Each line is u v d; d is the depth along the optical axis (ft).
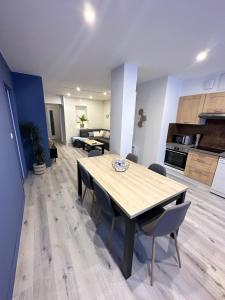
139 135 14.46
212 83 10.23
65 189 9.77
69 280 4.39
